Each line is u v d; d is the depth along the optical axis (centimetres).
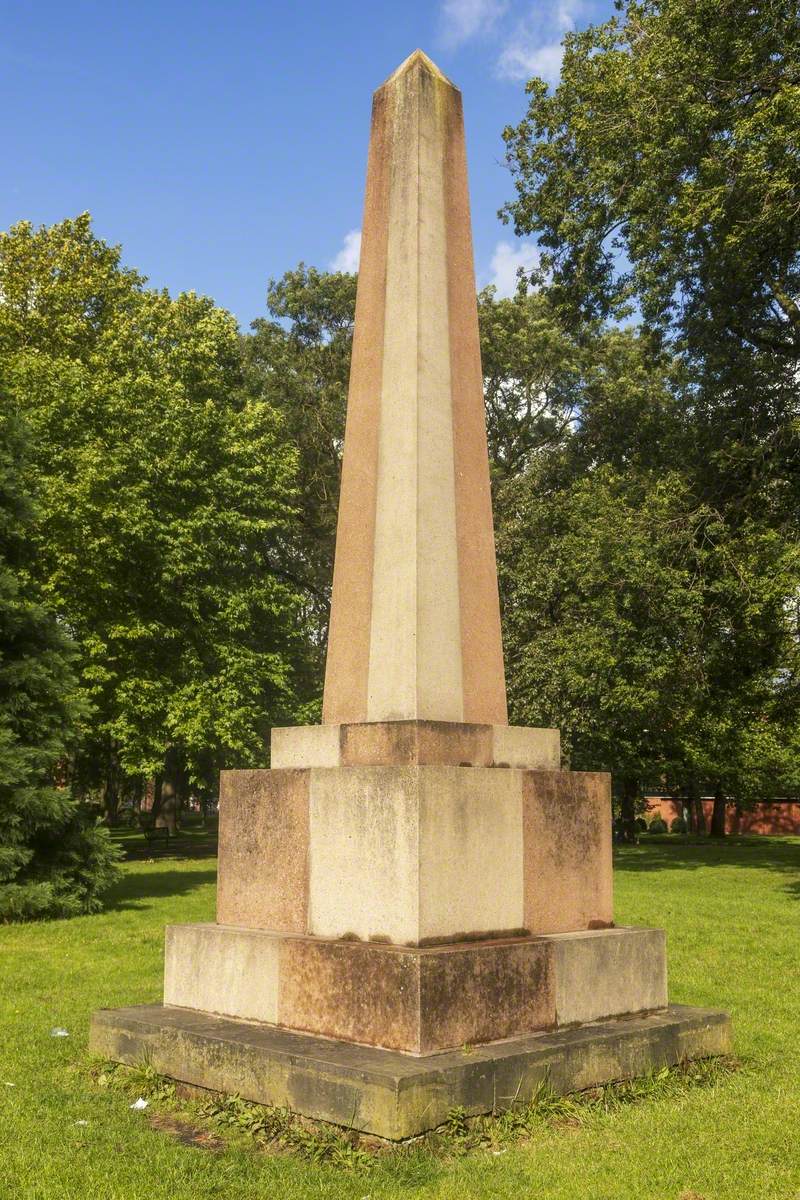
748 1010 834
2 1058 666
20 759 1460
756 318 2202
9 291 3097
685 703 2269
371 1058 514
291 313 3669
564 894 648
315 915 612
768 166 1691
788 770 4256
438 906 568
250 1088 541
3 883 1445
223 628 2731
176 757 3675
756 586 1944
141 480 2541
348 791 604
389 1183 443
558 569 2459
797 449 2148
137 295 3192
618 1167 464
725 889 1955
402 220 715
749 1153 484
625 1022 630
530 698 2441
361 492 697
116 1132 515
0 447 1648
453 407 701
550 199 2219
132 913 1532
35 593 1805
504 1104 520
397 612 651
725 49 1833
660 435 2531
